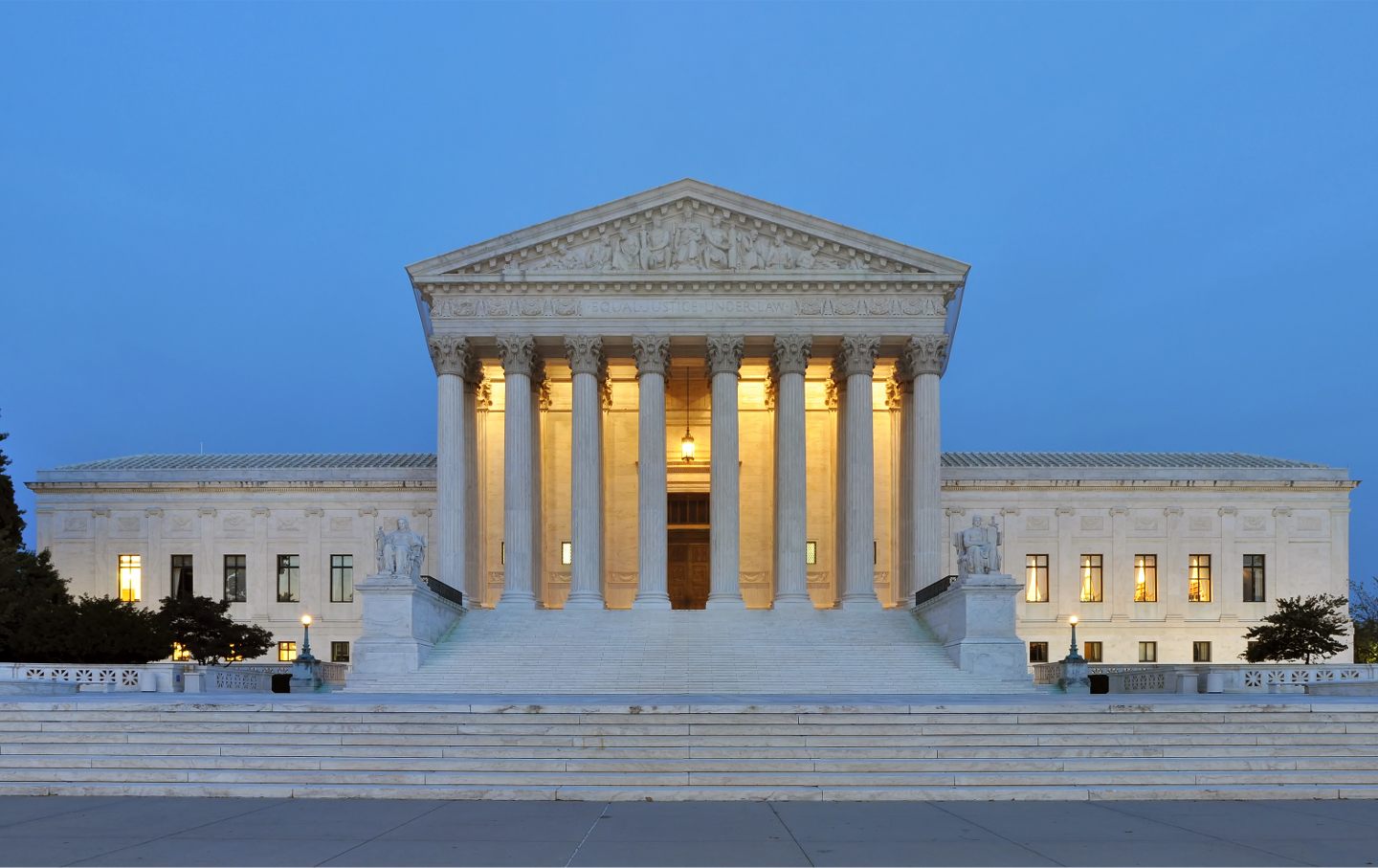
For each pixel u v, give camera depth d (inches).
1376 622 4259.4
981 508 3351.4
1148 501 3346.5
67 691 1786.4
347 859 741.3
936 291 2674.7
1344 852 767.7
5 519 2874.0
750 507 3208.7
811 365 2994.6
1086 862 733.9
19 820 895.1
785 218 2679.6
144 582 3307.1
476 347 2760.8
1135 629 3294.8
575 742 1116.5
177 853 762.8
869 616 2427.4
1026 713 1160.2
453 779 1047.6
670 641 2212.1
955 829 855.7
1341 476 3341.5
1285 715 1161.4
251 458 3624.5
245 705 1175.0
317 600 3294.8
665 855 758.5
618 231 2701.8
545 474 3171.8
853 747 1107.3
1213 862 733.3
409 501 3321.9
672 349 2817.4
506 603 2561.5
